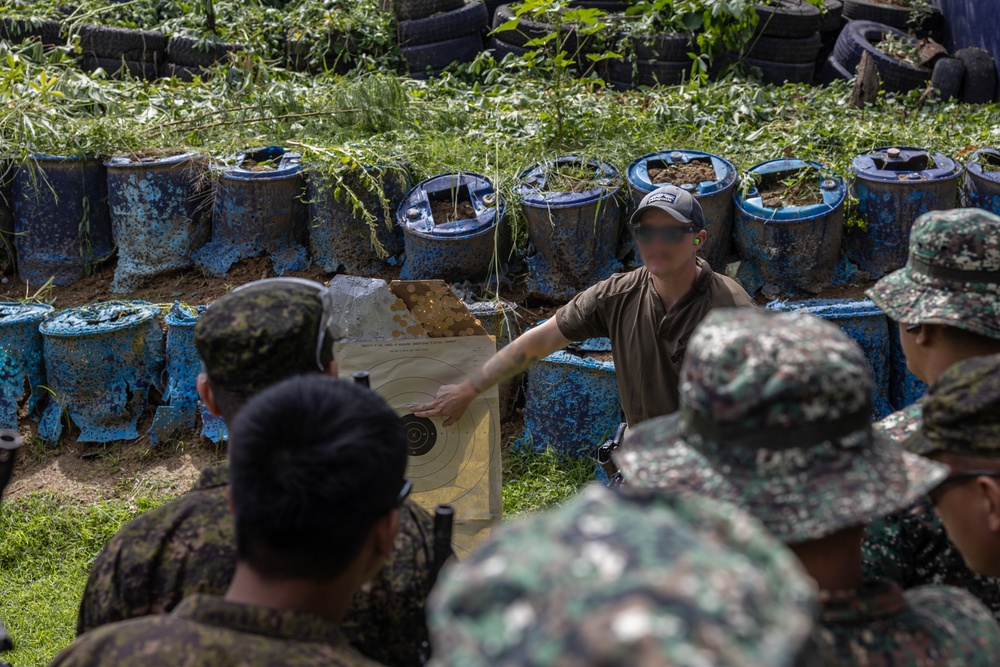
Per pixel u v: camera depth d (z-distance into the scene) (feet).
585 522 3.04
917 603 5.13
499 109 23.81
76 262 20.13
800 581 3.08
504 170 19.95
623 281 11.45
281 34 30.40
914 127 22.76
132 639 4.89
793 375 4.55
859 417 4.74
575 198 18.06
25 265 20.20
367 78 23.61
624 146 20.57
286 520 4.89
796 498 4.58
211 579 5.91
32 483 16.63
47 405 17.72
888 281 8.06
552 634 2.71
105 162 19.75
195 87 25.12
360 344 10.28
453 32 29.81
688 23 27.91
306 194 19.85
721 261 18.53
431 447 10.49
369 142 20.59
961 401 5.51
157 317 18.08
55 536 15.48
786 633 2.81
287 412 5.10
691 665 2.56
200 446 17.30
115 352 17.26
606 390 16.48
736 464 4.71
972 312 7.32
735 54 28.73
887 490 4.62
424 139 21.88
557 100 21.89
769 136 21.98
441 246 18.13
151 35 28.35
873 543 6.31
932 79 28.35
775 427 4.60
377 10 30.89
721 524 3.34
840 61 30.48
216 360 6.23
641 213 10.66
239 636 4.86
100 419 17.31
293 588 5.02
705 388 4.73
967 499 5.54
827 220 17.52
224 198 19.63
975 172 18.26
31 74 24.29
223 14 30.81
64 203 19.88
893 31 31.81
